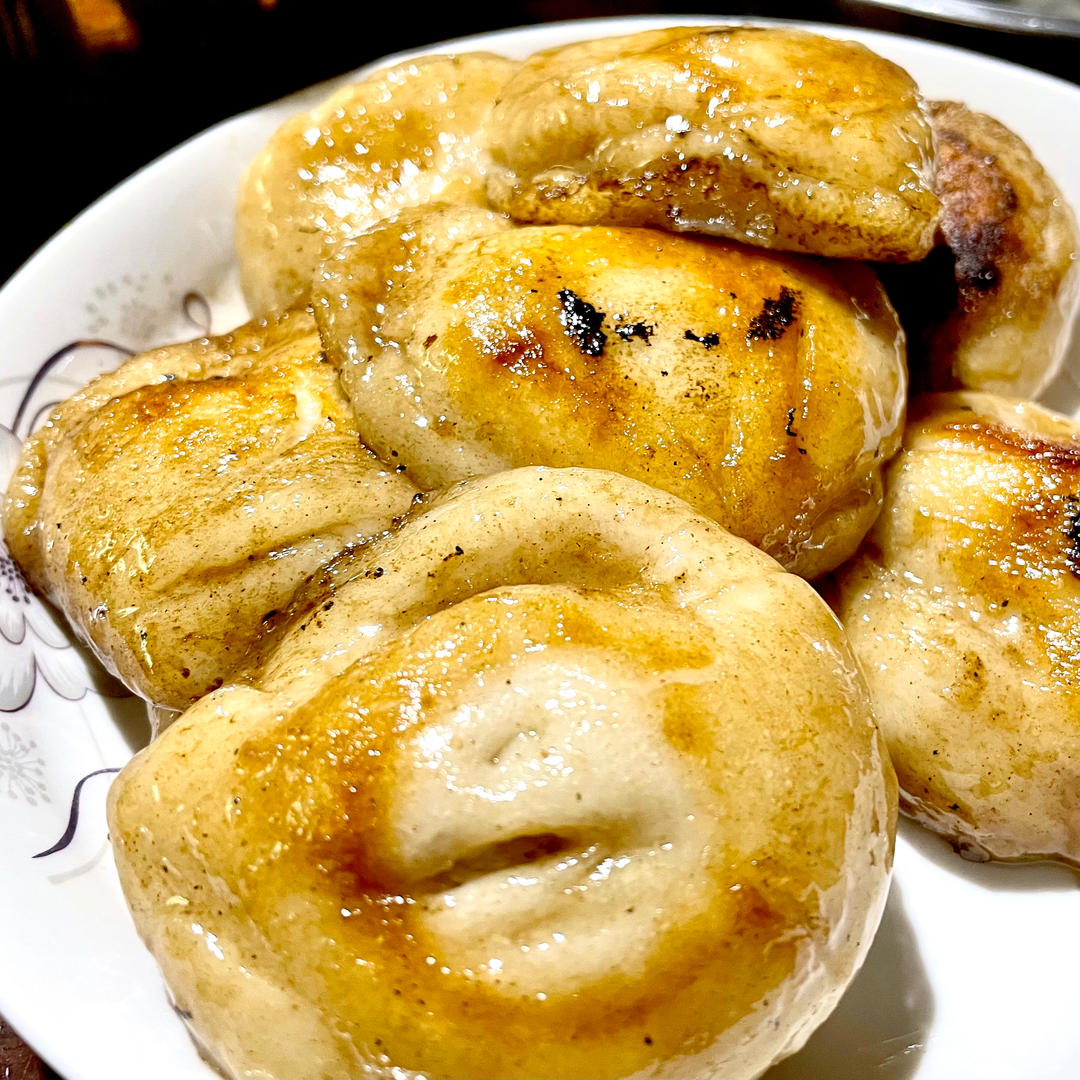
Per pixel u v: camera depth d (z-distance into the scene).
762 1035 0.15
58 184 0.28
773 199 0.19
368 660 0.15
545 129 0.20
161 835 0.15
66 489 0.19
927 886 0.20
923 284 0.22
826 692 0.15
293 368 0.19
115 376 0.21
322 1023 0.15
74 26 0.26
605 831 0.15
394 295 0.19
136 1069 0.16
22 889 0.17
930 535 0.20
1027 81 0.26
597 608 0.15
